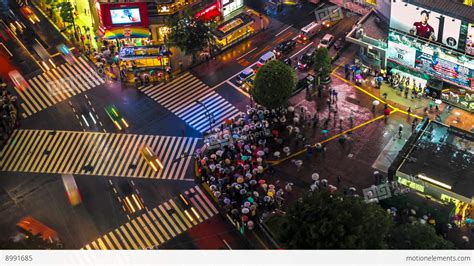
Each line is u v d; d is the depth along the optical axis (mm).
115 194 141375
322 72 157125
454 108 153250
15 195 142625
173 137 152000
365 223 112500
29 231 133500
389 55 157000
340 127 150750
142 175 144625
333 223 112062
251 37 174250
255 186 139625
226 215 135500
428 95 156000
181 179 143125
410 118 152000
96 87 165000
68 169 147000
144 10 167250
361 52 162500
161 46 167875
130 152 149500
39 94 163875
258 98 146750
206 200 138750
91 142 152250
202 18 169125
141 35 171375
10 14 184125
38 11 184500
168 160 147125
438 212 128375
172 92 162625
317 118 152250
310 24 172250
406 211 130875
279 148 146875
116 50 172875
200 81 164750
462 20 142125
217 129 152000
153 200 139750
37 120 157875
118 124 155875
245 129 147875
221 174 140875
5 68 170750
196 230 133875
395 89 158750
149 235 133750
